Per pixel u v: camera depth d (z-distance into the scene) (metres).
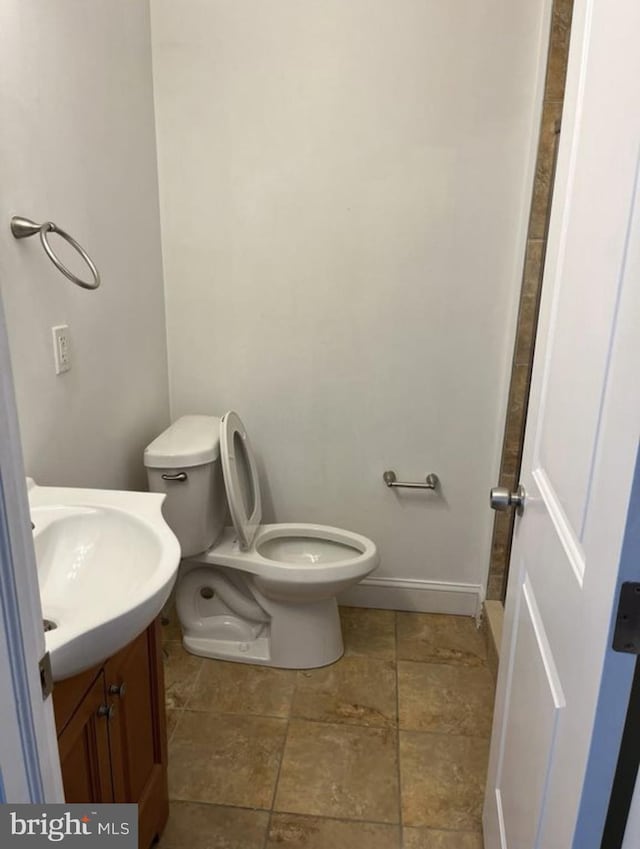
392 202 2.05
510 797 1.15
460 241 2.06
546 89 1.86
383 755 1.72
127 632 0.91
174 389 2.29
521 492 1.20
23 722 0.56
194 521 1.93
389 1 1.89
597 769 0.71
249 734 1.79
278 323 2.19
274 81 1.98
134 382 1.96
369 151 2.01
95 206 1.65
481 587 2.38
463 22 1.89
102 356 1.72
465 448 2.25
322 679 2.03
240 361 2.24
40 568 1.14
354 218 2.07
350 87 1.97
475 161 1.99
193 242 2.14
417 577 2.41
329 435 2.29
